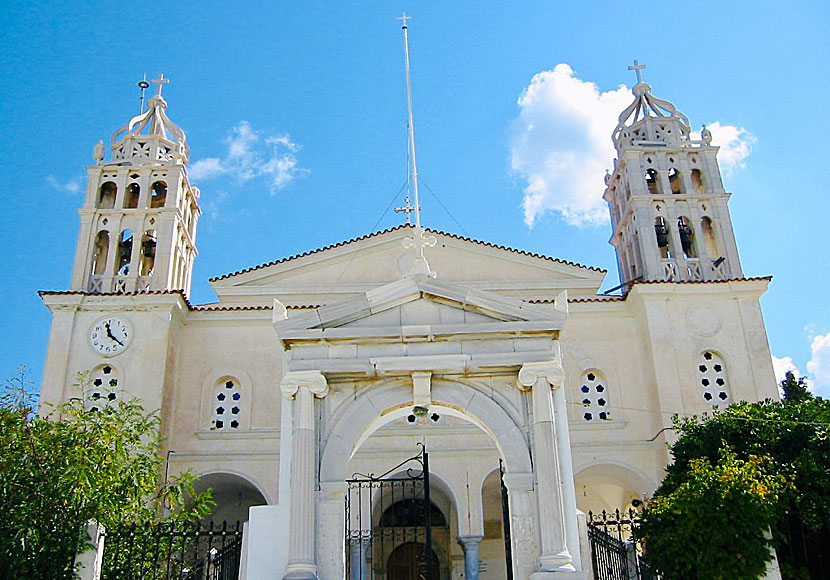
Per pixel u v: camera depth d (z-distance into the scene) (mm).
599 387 33094
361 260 35812
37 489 16969
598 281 35875
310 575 15875
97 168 36062
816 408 22359
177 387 32562
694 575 18422
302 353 17859
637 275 36312
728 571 17609
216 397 32750
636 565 19891
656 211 36281
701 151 37938
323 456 17188
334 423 17531
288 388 17484
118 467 19797
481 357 17672
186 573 19344
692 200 36375
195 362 33094
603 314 34062
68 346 31844
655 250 35031
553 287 35719
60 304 32438
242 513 34344
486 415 17578
